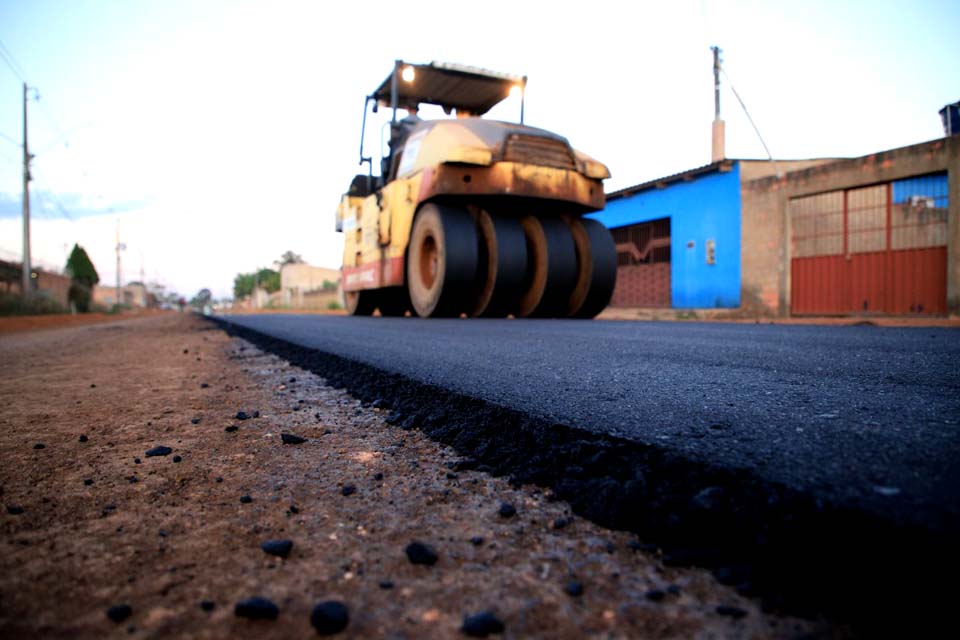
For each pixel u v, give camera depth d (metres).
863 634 0.65
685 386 1.97
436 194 8.24
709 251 14.19
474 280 8.46
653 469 1.12
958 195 9.61
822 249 11.88
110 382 3.44
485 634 0.69
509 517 1.07
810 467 0.99
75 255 53.69
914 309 10.48
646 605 0.75
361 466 1.46
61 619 0.76
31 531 1.07
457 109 11.29
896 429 1.26
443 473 1.38
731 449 1.14
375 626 0.72
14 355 5.87
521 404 1.72
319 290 50.16
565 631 0.70
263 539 1.01
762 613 0.71
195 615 0.76
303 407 2.37
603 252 9.09
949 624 0.65
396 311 12.99
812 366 2.43
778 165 13.66
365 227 11.37
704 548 0.88
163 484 1.36
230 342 7.12
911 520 0.75
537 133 8.62
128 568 0.91
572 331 5.27
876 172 10.64
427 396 2.13
